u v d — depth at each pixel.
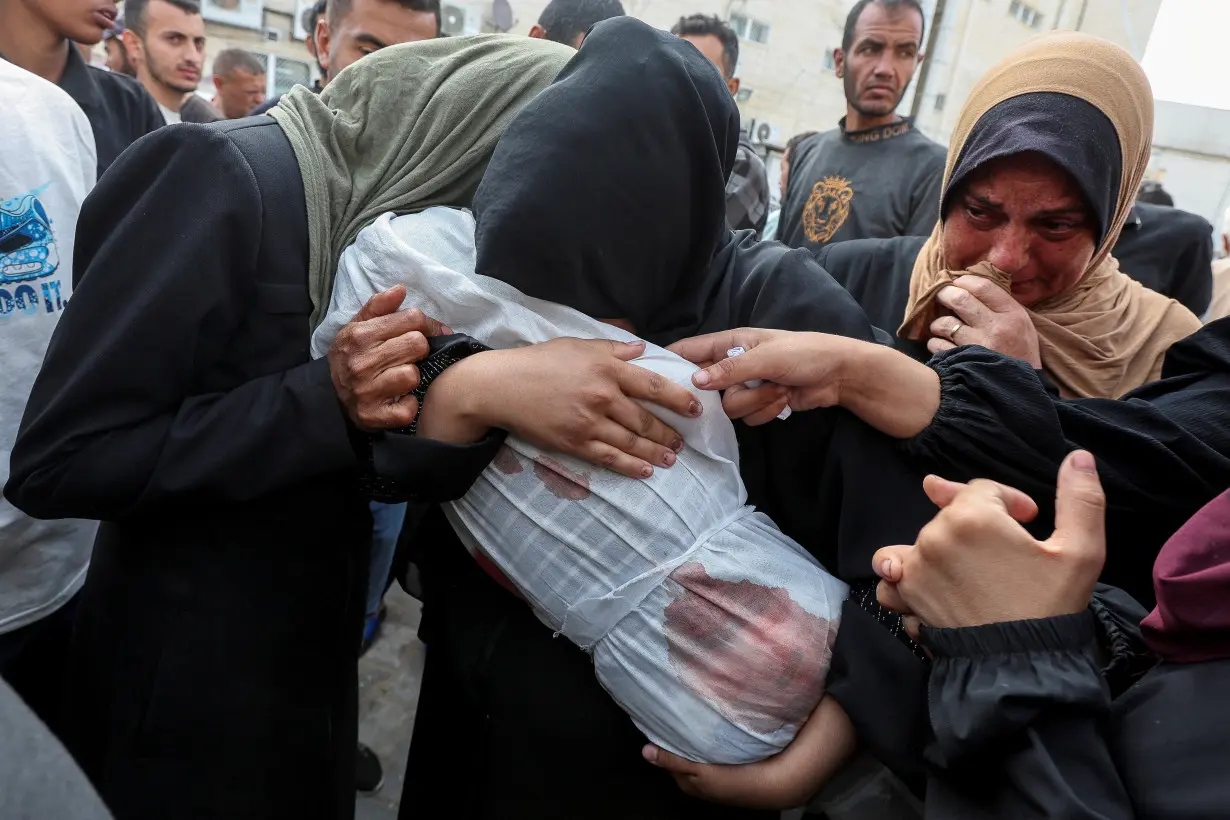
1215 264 2.45
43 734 0.31
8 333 1.08
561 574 0.77
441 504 0.95
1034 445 0.79
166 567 0.89
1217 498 0.65
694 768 0.77
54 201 1.12
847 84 2.25
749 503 0.94
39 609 1.16
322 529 0.94
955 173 1.10
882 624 0.78
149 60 2.55
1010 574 0.65
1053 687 0.60
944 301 1.06
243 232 0.82
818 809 0.88
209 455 0.80
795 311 0.91
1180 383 0.94
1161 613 0.62
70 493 0.79
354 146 0.93
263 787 0.93
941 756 0.65
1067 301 1.21
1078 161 0.99
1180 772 0.57
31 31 1.61
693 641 0.75
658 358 0.80
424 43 0.97
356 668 1.09
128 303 0.80
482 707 0.94
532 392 0.74
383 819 1.62
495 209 0.75
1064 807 0.56
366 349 0.78
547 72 0.94
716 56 2.48
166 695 0.89
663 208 0.79
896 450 0.85
